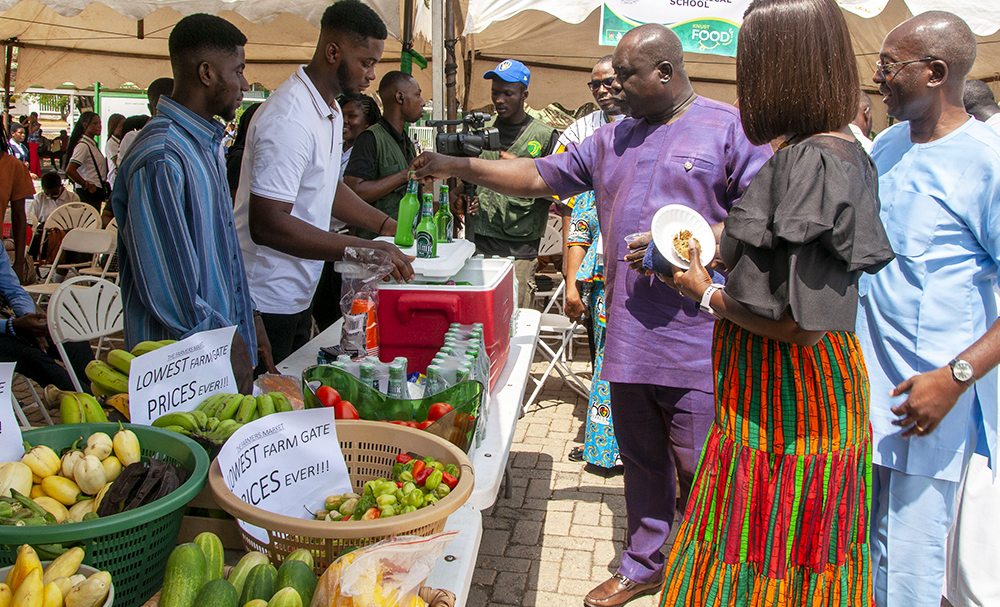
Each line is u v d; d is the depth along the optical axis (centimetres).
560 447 450
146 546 124
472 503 170
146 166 208
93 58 785
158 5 545
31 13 685
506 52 802
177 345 174
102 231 681
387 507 133
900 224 217
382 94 453
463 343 222
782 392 161
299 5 563
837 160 145
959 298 211
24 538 115
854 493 163
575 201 411
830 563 163
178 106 222
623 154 252
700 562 174
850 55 152
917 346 215
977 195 206
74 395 169
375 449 167
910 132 225
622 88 241
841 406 159
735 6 395
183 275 211
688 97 243
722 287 166
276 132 272
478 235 480
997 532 244
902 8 576
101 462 141
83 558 117
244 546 143
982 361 175
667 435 268
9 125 775
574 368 614
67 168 864
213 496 137
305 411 153
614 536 346
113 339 616
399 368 197
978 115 334
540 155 488
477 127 328
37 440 148
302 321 343
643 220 241
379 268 250
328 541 123
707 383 243
